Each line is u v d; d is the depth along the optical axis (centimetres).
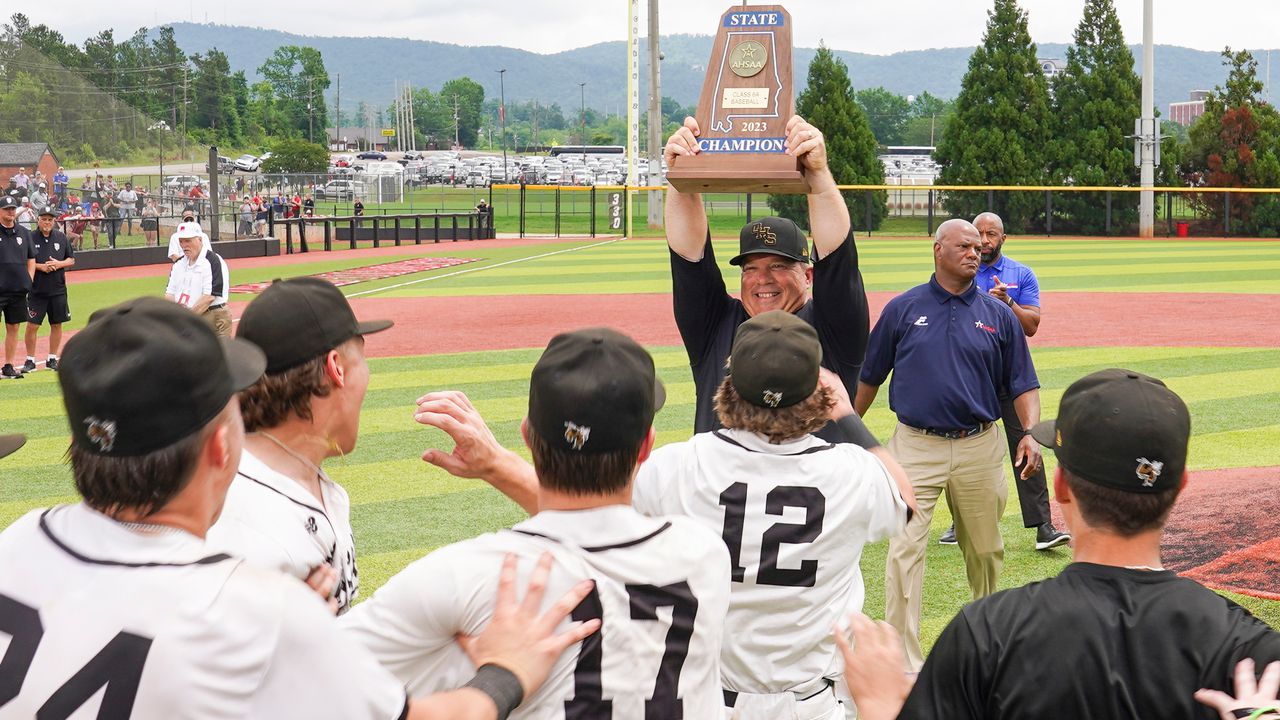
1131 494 212
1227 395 1045
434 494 753
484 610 215
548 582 216
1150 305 1738
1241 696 192
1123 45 3809
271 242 3144
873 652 239
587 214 5209
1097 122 3781
